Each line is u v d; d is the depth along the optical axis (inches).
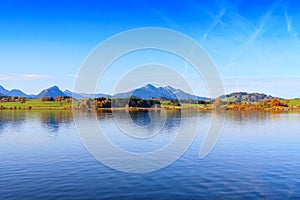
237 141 2091.5
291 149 1749.5
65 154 1551.4
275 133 2613.2
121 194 924.6
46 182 1044.5
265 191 959.6
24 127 3031.5
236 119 4365.2
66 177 1107.9
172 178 1100.5
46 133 2514.8
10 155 1533.0
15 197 896.3
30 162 1363.2
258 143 1999.3
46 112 5836.6
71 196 905.5
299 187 1001.5
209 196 911.7
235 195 920.9
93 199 883.4
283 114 5723.4
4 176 1122.0
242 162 1380.4
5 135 2404.0
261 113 6063.0
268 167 1285.7
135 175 1139.3
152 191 954.1
